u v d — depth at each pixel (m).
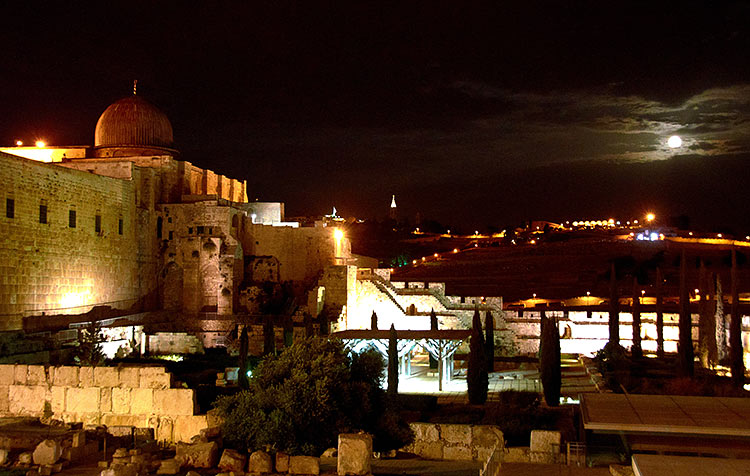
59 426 28.73
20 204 61.34
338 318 86.56
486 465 25.28
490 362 75.56
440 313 95.88
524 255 185.38
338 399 29.97
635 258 176.00
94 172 82.69
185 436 28.50
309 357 31.23
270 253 96.69
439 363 65.06
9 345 54.59
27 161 62.41
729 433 26.86
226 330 81.31
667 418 28.44
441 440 32.06
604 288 138.88
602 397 32.34
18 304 60.84
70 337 61.94
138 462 24.61
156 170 88.06
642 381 60.72
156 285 85.88
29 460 25.25
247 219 94.75
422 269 173.12
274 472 24.50
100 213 74.56
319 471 24.50
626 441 27.94
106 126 92.00
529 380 70.00
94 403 29.19
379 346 69.38
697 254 177.38
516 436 39.81
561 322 91.69
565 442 30.69
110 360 63.75
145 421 28.83
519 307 105.38
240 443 26.91
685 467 21.56
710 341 78.38
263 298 87.00
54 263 66.12
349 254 107.25
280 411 27.16
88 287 71.94
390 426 32.16
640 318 83.12
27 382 29.69
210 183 98.06
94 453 26.61
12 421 28.98
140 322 74.69
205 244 85.94
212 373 59.31
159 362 63.91
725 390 53.75
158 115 94.19
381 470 27.95
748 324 74.56
